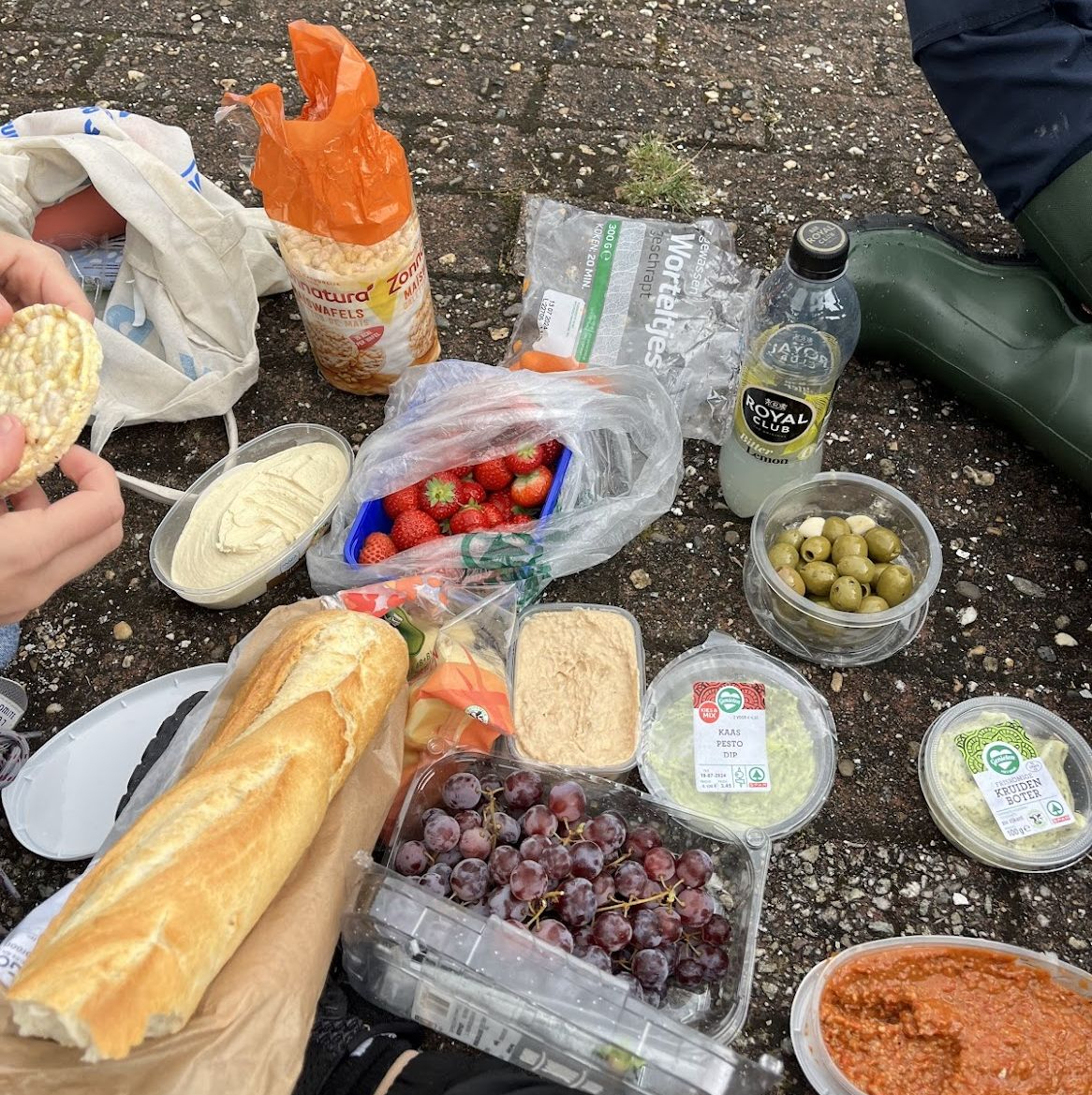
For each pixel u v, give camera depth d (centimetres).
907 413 214
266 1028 109
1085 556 196
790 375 170
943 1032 141
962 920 161
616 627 180
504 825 147
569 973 122
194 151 259
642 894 143
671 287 221
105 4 290
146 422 213
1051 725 171
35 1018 94
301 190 173
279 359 224
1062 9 174
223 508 190
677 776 169
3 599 121
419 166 256
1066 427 188
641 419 195
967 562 196
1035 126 178
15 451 114
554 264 229
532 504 188
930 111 266
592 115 267
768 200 248
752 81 274
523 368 203
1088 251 183
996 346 197
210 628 190
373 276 185
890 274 203
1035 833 160
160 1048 104
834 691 182
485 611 176
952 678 183
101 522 127
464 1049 148
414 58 279
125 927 101
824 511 192
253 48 282
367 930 126
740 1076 118
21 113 267
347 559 181
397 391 198
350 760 137
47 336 136
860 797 172
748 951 142
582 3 291
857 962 147
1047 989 146
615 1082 120
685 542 199
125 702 177
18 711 176
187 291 204
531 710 172
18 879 166
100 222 213
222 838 114
